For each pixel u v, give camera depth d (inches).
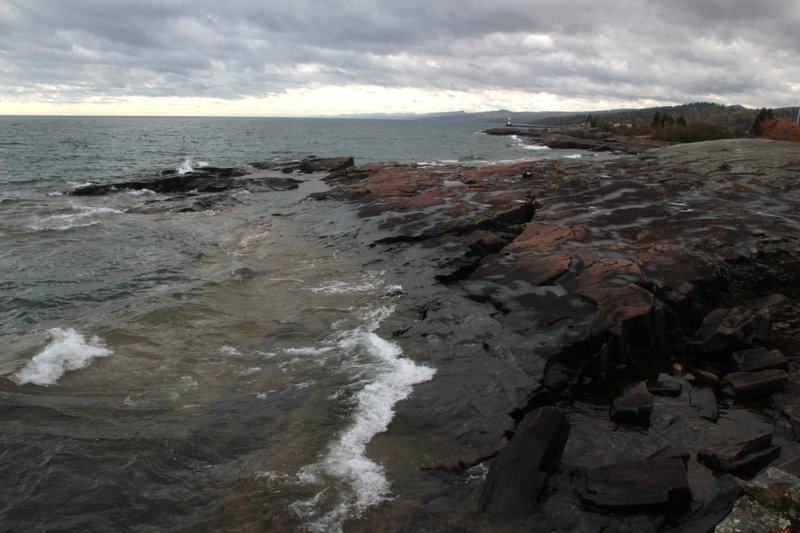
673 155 1393.9
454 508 250.5
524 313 447.8
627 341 404.8
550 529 236.2
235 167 1630.2
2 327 478.9
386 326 464.4
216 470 279.7
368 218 839.7
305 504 251.9
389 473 276.7
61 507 248.7
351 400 345.4
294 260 682.8
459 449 295.7
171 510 249.3
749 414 333.7
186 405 340.5
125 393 353.7
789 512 215.8
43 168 1647.4
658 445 299.9
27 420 316.5
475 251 644.1
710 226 627.5
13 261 671.8
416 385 363.3
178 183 1283.2
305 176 1568.7
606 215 724.0
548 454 263.0
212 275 621.3
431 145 3373.5
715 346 405.7
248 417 327.0
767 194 822.5
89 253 715.4
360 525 238.7
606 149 2938.0
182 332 454.0
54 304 533.3
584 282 483.5
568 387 362.6
